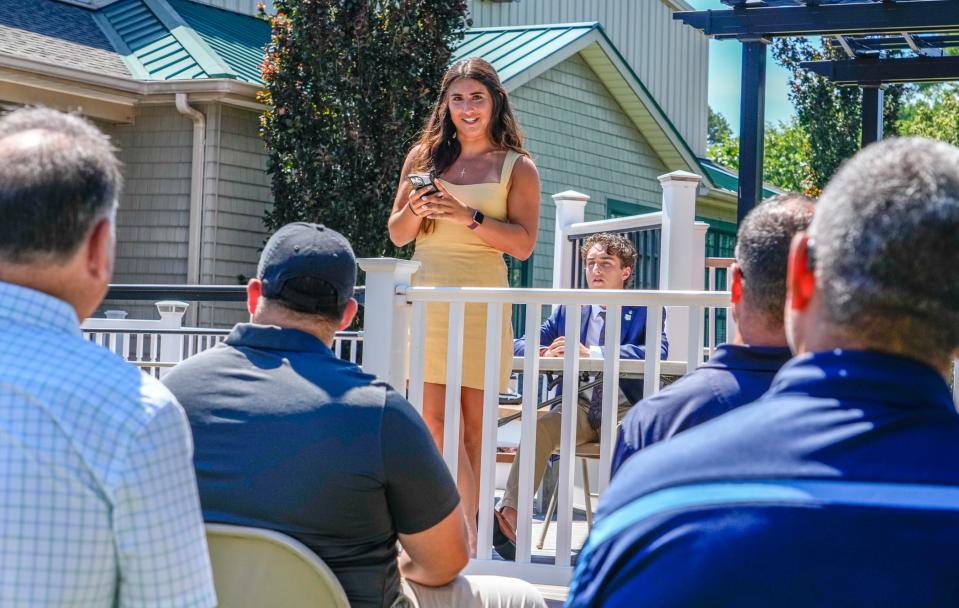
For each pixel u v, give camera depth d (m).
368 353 3.82
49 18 11.77
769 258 2.09
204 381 2.26
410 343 4.00
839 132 20.83
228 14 13.77
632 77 14.56
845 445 1.13
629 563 1.14
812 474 1.12
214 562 2.08
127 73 11.12
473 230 3.85
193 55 11.36
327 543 2.18
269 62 11.02
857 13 7.33
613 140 15.03
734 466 1.15
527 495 3.64
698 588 1.10
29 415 1.44
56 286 1.55
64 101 10.55
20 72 9.95
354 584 2.22
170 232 11.21
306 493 2.15
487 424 3.69
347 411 2.20
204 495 2.16
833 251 1.17
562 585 3.59
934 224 1.13
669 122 15.26
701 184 15.98
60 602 1.42
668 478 1.17
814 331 1.22
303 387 2.23
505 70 13.08
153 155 11.28
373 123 10.91
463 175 4.00
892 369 1.16
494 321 3.69
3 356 1.48
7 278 1.54
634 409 2.23
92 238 1.57
